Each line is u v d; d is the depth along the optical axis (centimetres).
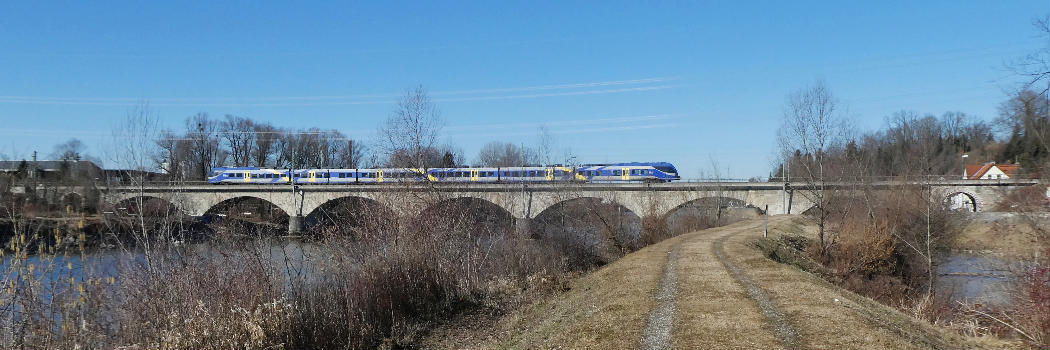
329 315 1734
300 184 7256
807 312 1415
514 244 3447
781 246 3894
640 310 1532
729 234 4306
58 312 1457
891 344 1160
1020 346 1642
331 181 7125
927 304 2459
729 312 1450
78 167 3522
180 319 1459
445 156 5759
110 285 1592
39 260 1527
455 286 2372
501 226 3975
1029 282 2070
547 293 2438
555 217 5344
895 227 3806
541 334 1548
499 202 5744
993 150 7638
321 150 9462
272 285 1719
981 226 4606
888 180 4619
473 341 1744
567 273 3095
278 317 1536
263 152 10225
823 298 1602
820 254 3878
